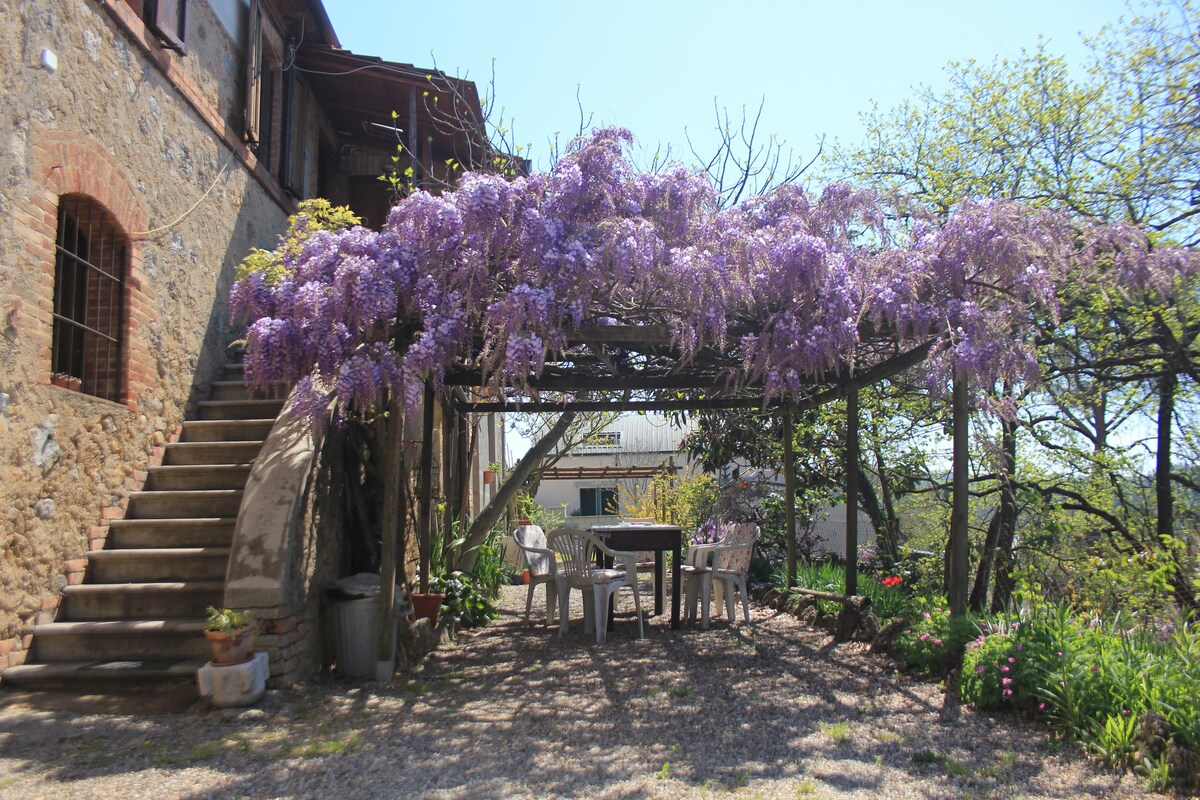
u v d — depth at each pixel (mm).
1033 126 6492
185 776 3117
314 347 4402
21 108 4207
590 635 6527
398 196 8461
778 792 2998
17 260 4152
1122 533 6230
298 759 3334
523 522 12227
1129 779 3059
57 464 4504
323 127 9523
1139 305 5207
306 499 4816
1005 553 6246
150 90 5578
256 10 7211
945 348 4527
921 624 5070
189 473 5480
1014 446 6301
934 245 4582
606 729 3852
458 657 5633
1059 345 5883
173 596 4637
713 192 4723
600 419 13109
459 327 4336
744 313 4719
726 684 4738
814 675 4910
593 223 4414
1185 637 3830
